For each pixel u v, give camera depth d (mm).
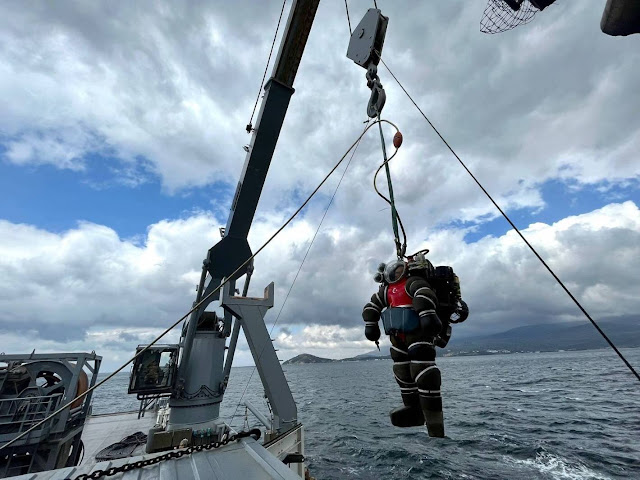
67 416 12500
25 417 11344
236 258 14227
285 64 13281
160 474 2930
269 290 14016
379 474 21328
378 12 3562
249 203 13992
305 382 116562
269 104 13398
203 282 14016
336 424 38625
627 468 19531
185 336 14508
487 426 32375
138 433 17453
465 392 63375
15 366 12586
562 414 36094
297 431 12102
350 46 3789
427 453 24984
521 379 81812
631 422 30547
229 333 15789
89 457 16219
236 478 2852
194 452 3406
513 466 21219
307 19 12805
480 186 2340
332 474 21609
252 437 3789
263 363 12578
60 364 13383
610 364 114500
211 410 13539
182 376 13523
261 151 13617
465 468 21391
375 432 33688
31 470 11094
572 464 20703
